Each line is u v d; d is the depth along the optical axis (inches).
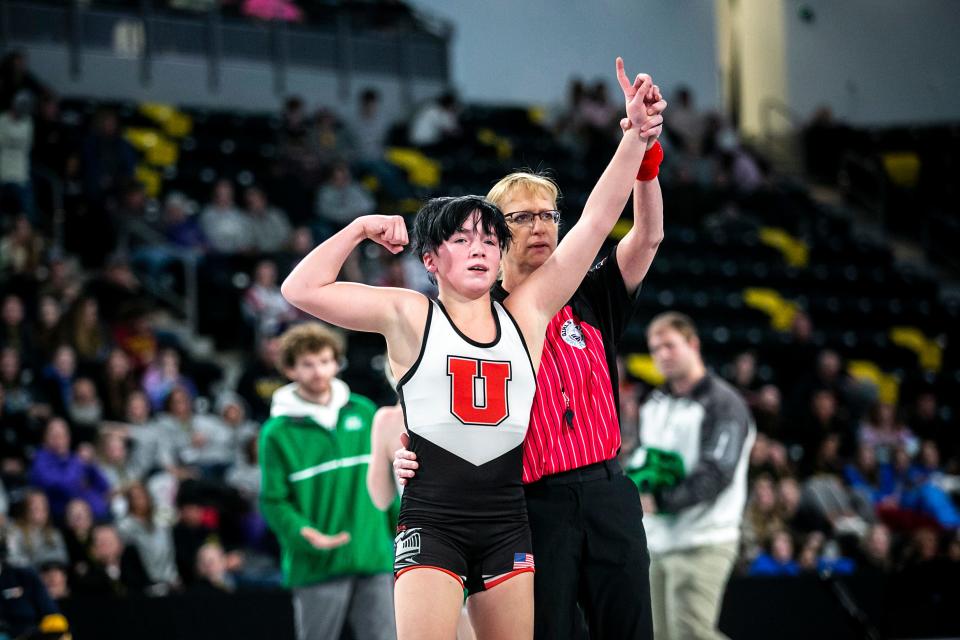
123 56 1127.0
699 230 1136.8
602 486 245.4
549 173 279.4
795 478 732.0
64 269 767.1
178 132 1071.0
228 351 839.7
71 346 724.0
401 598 220.8
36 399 671.8
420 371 225.8
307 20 1238.3
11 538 530.3
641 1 1435.8
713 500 390.0
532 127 1261.1
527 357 232.1
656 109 235.9
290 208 971.9
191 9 1162.0
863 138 1310.3
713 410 390.6
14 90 896.9
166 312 841.5
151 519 577.6
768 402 800.3
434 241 230.4
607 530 243.1
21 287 762.2
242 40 1184.2
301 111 1071.0
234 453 680.4
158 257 844.6
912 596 440.8
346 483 366.3
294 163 1016.2
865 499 727.1
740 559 633.0
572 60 1406.3
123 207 880.9
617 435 253.4
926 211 1231.5
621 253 260.5
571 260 236.2
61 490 598.9
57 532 546.6
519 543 227.9
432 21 1304.1
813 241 1162.0
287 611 491.2
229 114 1115.3
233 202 971.3
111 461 633.0
